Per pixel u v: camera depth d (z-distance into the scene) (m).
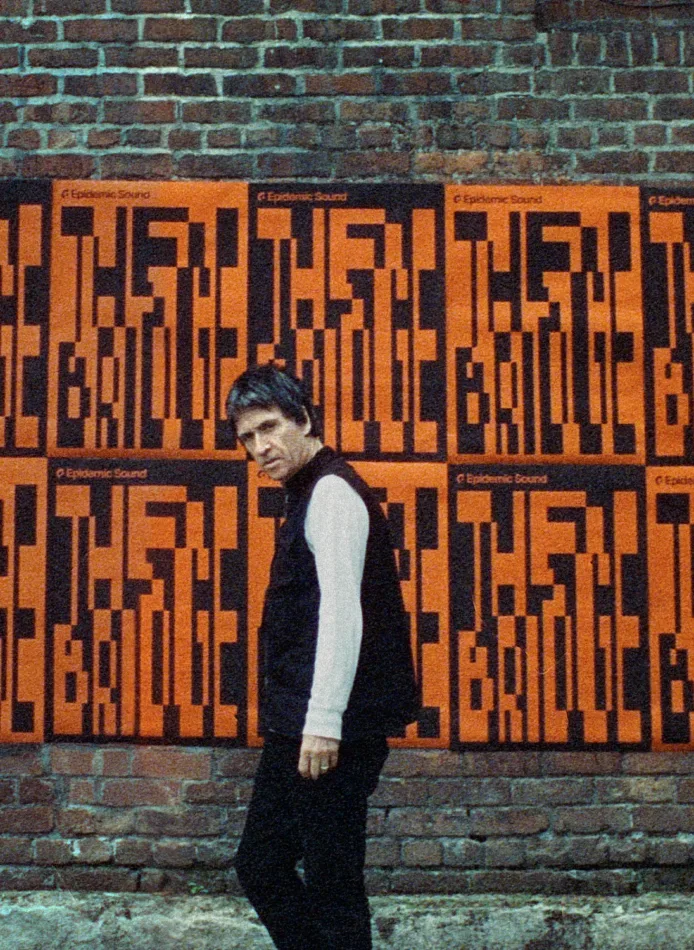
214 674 3.34
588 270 3.45
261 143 3.50
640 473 3.40
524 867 3.33
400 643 2.43
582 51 3.53
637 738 3.34
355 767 2.36
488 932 3.26
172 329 3.42
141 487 3.38
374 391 3.41
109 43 3.53
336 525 2.31
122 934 3.25
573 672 3.36
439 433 3.40
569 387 3.42
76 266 3.44
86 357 3.42
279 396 2.42
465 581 3.37
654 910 3.28
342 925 2.31
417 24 3.53
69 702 3.34
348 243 3.44
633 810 3.34
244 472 3.38
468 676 3.35
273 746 2.44
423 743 3.34
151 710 3.34
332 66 3.52
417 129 3.51
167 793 3.33
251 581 3.36
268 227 3.45
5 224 3.45
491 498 3.39
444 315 3.43
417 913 3.26
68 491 3.38
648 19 3.53
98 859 3.32
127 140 3.50
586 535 3.38
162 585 3.36
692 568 3.38
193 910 3.27
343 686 2.23
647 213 3.47
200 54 3.52
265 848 2.45
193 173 3.48
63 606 3.36
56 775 3.34
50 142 3.49
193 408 3.40
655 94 3.53
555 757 3.35
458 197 3.46
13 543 3.38
